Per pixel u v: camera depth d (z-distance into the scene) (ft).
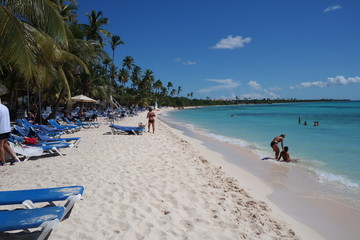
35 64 22.91
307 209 16.06
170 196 14.61
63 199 10.59
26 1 21.31
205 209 13.28
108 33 94.63
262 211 14.69
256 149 37.73
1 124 19.34
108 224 10.84
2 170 18.61
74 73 60.54
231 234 10.84
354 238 12.64
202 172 21.02
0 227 7.93
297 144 40.88
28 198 10.46
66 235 9.77
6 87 52.85
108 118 76.64
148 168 20.34
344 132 56.03
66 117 58.59
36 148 22.66
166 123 94.53
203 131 64.64
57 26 22.93
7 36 19.19
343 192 19.19
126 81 186.50
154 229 10.64
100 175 17.74
